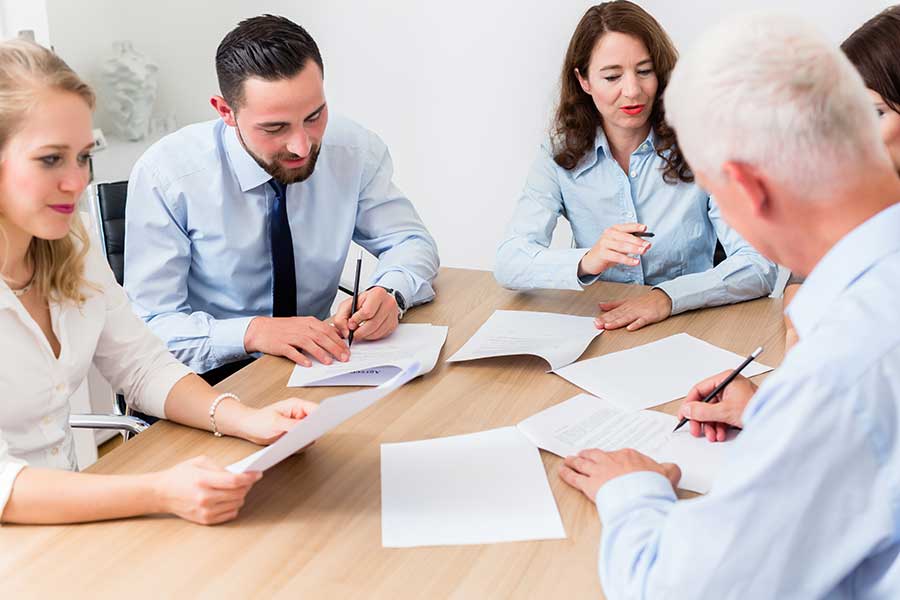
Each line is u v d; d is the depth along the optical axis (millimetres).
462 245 3623
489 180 3479
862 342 792
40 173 1224
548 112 3291
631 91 2104
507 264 2041
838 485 803
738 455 847
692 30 2979
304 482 1249
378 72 3498
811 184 834
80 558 1088
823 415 790
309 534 1129
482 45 3311
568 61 2227
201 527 1147
